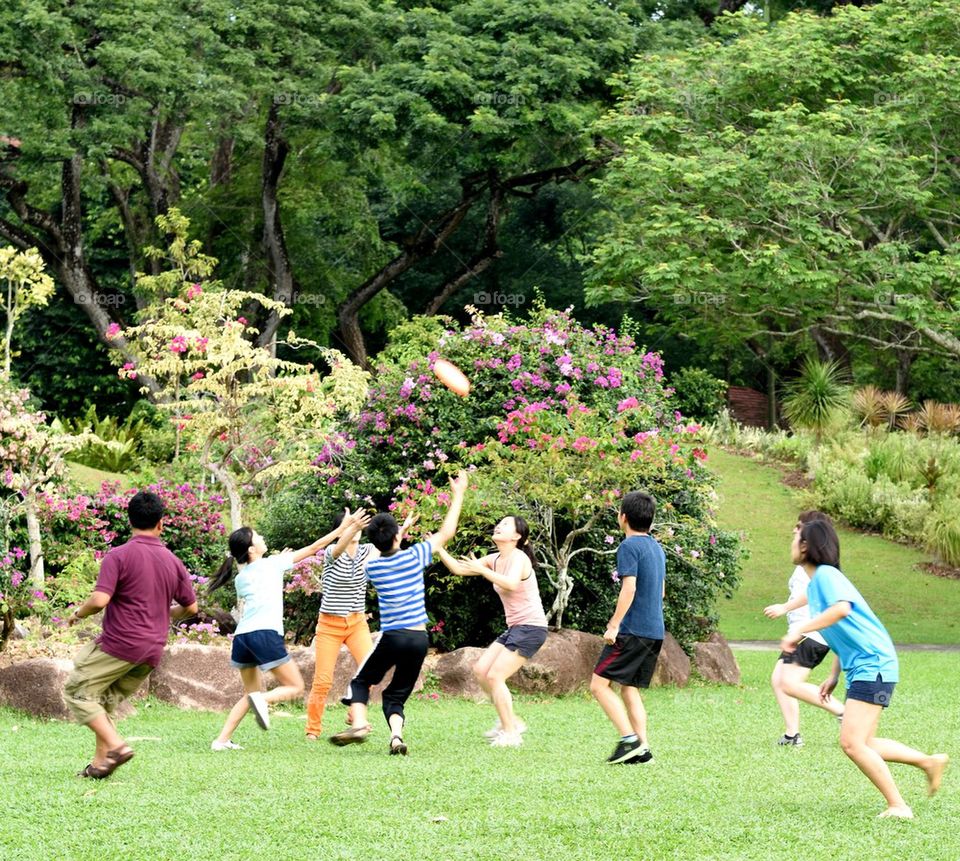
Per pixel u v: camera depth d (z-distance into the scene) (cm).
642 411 1512
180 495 1814
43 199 3466
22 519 1691
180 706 1122
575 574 1524
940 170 2455
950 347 2248
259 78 2841
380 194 4066
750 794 723
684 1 3422
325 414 1516
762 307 2475
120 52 2658
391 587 881
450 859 564
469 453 1465
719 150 2300
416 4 3084
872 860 565
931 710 1212
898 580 2723
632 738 838
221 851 575
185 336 1480
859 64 2450
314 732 966
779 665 985
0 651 1241
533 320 1683
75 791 698
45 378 3522
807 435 3491
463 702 1252
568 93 2864
